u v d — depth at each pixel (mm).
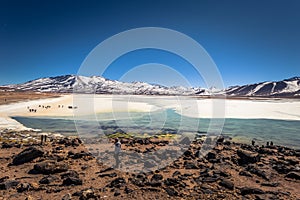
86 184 11336
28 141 23328
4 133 28578
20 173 12789
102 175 12633
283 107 70188
